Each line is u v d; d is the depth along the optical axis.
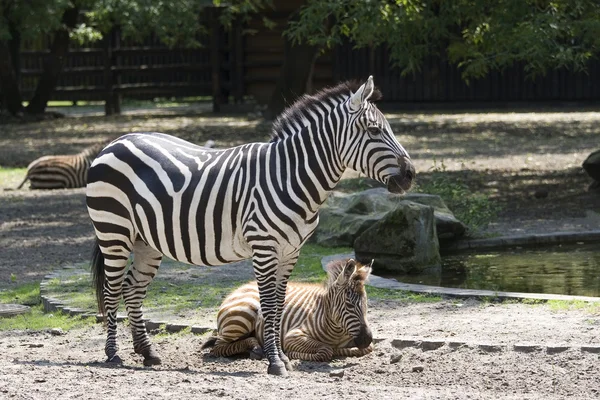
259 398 7.30
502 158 25.34
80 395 7.38
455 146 28.09
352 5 19.59
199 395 7.38
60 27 37.62
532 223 16.88
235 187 8.92
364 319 8.92
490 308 11.11
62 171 23.09
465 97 39.59
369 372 8.76
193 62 45.69
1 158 27.81
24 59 46.19
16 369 8.55
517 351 9.24
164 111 42.22
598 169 20.02
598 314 10.52
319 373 8.70
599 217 17.19
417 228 13.89
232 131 32.22
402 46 19.30
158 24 36.16
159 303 11.91
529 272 13.42
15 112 39.00
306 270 13.47
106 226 9.34
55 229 17.72
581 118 34.66
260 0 36.16
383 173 8.65
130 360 9.67
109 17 37.38
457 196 17.02
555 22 17.89
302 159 8.87
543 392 7.99
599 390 7.98
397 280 13.27
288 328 9.53
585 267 13.67
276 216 8.73
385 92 40.00
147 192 9.12
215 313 11.35
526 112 37.59
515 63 38.97
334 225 15.62
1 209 20.03
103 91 41.19
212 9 39.91
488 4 19.09
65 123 37.53
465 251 15.20
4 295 12.88
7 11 34.59
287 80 33.62
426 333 10.01
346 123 8.77
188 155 9.30
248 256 9.14
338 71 39.78
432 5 19.94
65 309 11.83
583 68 19.38
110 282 9.45
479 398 7.38
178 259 9.20
